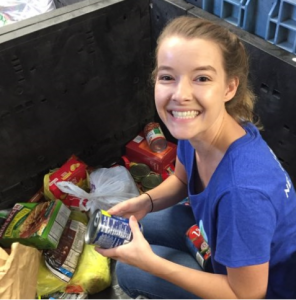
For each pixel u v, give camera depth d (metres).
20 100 1.26
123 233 0.87
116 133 1.65
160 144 1.57
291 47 1.04
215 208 0.76
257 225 0.69
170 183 1.14
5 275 1.07
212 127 0.77
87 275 1.27
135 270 1.04
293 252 0.81
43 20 1.20
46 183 1.44
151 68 1.54
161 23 1.37
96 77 1.40
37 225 1.28
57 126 1.42
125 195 1.44
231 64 0.74
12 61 1.17
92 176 1.49
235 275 0.75
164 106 0.74
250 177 0.71
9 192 1.46
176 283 0.85
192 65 0.68
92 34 1.29
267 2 1.04
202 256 1.01
